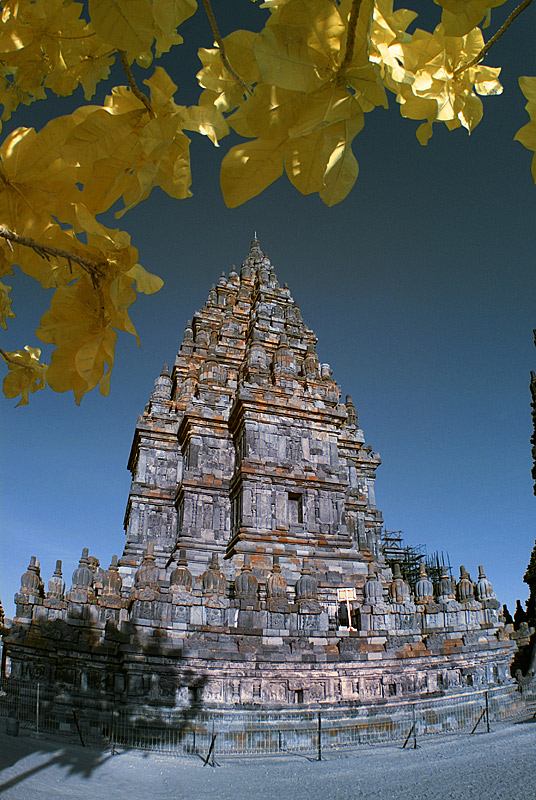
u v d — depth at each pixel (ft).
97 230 6.50
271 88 5.33
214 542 123.65
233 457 134.92
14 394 11.64
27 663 71.61
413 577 180.96
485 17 5.89
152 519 133.28
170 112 6.60
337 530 122.42
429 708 78.02
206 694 74.33
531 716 72.59
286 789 49.57
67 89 8.86
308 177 5.58
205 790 50.37
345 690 78.79
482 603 89.97
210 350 155.12
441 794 41.63
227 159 5.57
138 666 73.41
